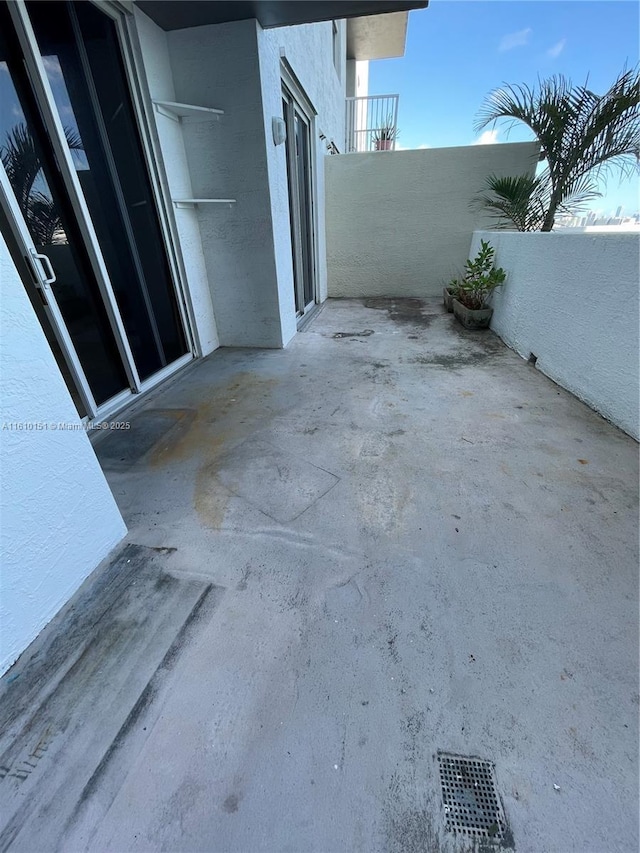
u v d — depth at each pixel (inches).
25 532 43.4
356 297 257.4
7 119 70.3
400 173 223.3
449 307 211.0
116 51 95.8
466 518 63.2
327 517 64.3
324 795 33.2
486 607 48.8
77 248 87.8
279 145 132.5
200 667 42.9
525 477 72.7
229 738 37.0
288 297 157.2
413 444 84.5
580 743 36.1
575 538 58.7
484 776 34.1
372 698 39.8
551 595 50.1
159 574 54.4
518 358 137.7
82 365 91.8
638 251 80.4
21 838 31.3
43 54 75.1
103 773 34.8
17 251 74.0
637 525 60.9
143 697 40.3
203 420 97.9
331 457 80.7
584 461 77.1
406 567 54.7
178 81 115.7
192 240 132.5
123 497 70.4
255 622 47.7
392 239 240.1
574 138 150.2
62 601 49.4
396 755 35.6
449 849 30.3
